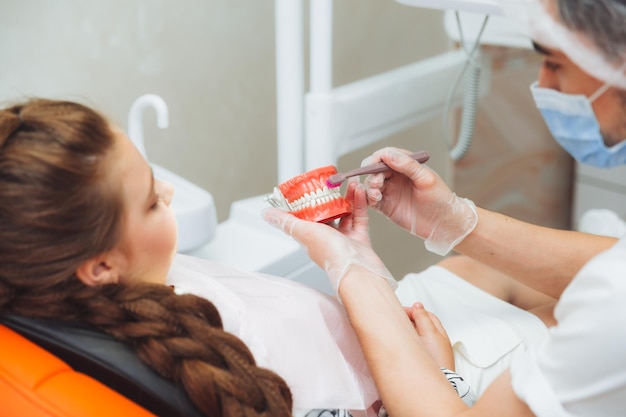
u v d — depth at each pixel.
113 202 0.71
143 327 0.71
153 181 0.76
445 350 1.02
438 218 1.07
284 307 0.90
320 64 1.33
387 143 2.12
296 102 1.37
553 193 2.24
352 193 1.03
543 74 1.06
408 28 2.07
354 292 0.90
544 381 0.72
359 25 1.93
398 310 0.90
